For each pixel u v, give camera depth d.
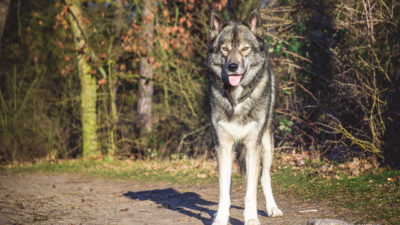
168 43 11.39
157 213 4.84
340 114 7.62
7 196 6.21
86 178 8.76
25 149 12.54
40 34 13.85
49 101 13.07
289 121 8.19
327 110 7.99
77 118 12.76
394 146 6.09
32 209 5.13
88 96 12.02
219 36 4.31
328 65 8.41
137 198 6.09
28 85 13.25
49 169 10.26
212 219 4.35
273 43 8.83
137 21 11.73
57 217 4.63
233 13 10.80
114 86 12.79
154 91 14.29
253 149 4.09
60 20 11.84
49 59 13.65
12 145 12.41
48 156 12.80
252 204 3.88
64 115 13.02
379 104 6.33
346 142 7.28
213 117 4.20
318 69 8.76
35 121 12.41
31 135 12.48
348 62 7.74
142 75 13.09
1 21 10.51
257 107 4.10
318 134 8.17
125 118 12.59
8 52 14.46
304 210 4.35
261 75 4.22
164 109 11.64
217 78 4.23
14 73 12.76
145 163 10.38
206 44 11.41
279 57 8.86
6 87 13.84
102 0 11.88
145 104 12.93
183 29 11.23
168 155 11.32
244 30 4.24
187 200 5.79
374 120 6.69
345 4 8.04
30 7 14.54
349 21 8.02
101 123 12.66
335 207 4.26
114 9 12.00
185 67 11.55
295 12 9.20
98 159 11.56
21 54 14.38
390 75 6.63
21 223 4.27
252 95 4.09
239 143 4.18
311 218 3.98
